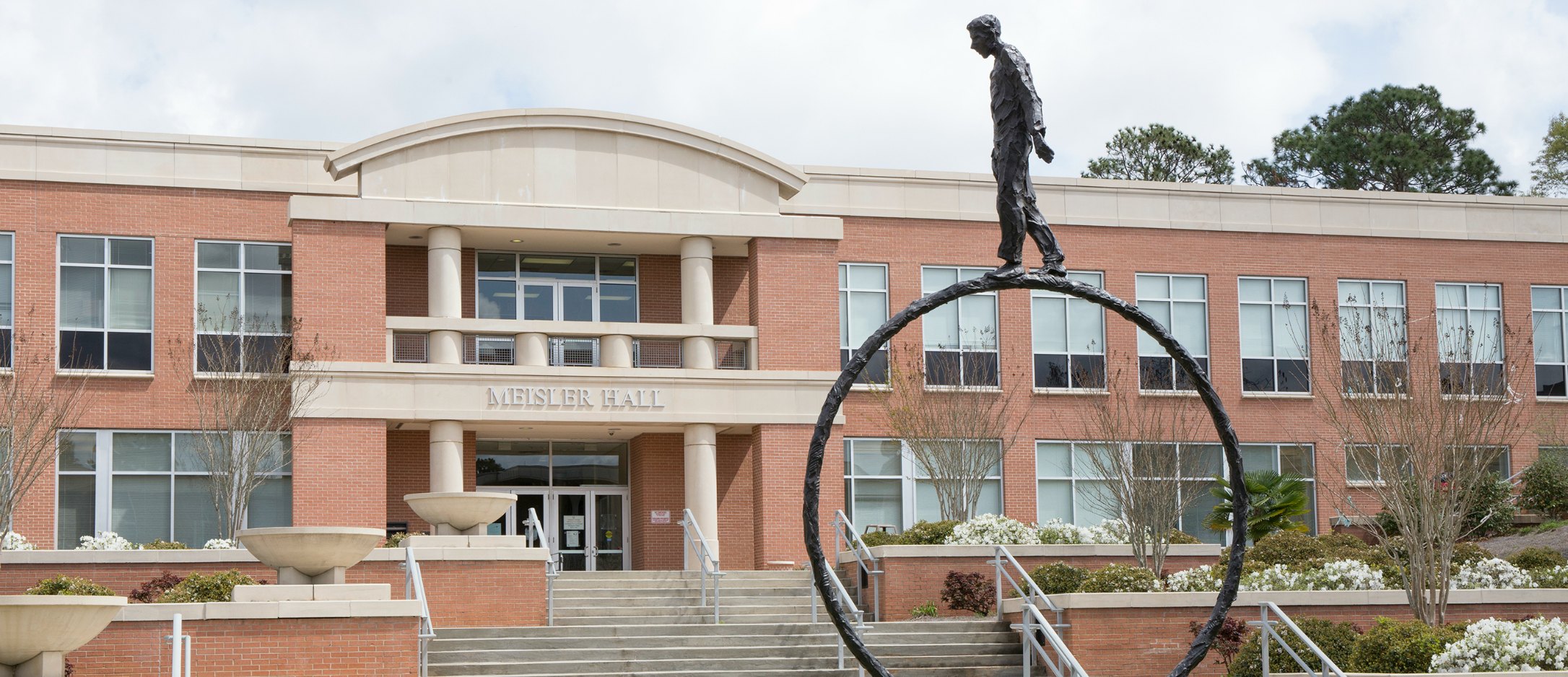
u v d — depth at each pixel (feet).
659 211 105.19
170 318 103.50
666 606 85.92
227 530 97.35
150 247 104.37
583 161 104.99
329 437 97.35
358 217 100.48
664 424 103.65
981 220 118.11
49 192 102.94
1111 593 73.41
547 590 81.20
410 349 101.14
